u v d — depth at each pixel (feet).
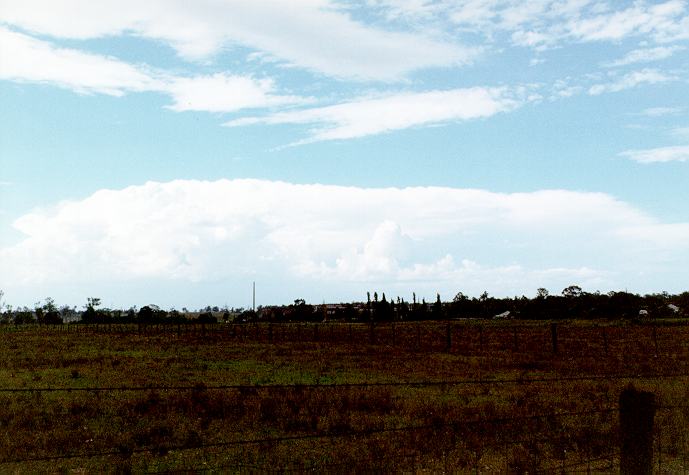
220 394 71.92
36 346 182.09
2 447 47.78
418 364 119.75
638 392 24.57
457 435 49.08
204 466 42.78
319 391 75.46
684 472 34.60
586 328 270.26
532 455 41.78
